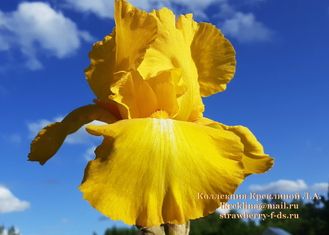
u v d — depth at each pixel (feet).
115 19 0.70
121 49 0.68
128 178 0.58
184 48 0.71
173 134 0.62
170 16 0.70
